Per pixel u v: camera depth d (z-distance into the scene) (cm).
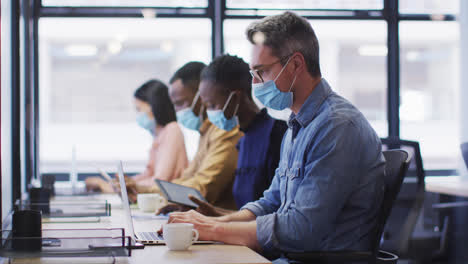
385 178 189
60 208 256
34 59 456
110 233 165
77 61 539
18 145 332
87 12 461
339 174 178
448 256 347
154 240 178
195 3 469
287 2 473
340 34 507
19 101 334
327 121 184
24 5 399
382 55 494
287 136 216
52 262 143
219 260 149
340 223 184
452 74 509
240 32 471
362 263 177
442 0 488
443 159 510
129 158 552
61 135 541
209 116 271
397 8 481
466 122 499
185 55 522
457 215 384
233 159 296
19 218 163
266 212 215
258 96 203
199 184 293
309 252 176
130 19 471
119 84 549
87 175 480
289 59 195
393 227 293
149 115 413
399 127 490
